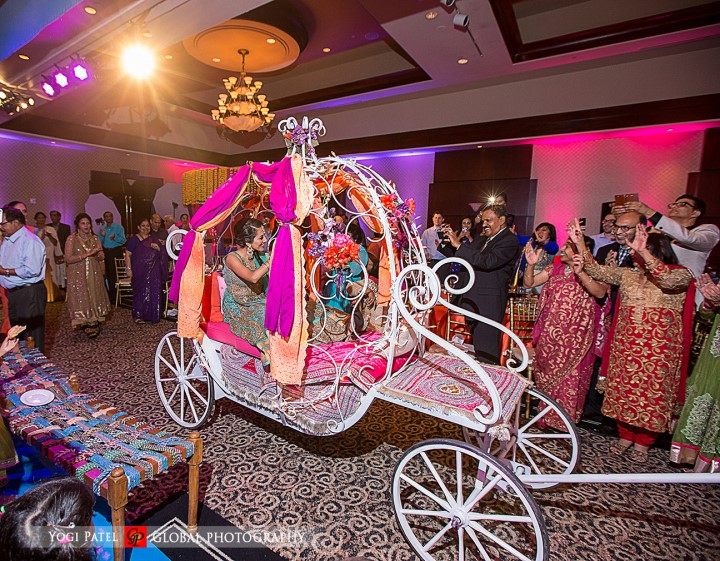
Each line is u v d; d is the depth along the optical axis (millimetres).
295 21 5859
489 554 2039
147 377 4211
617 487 2604
